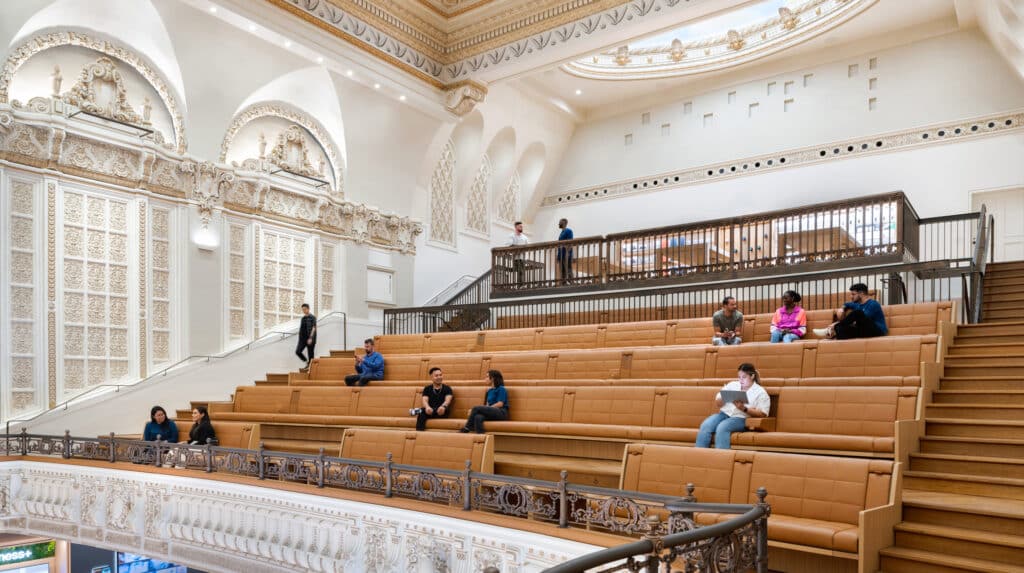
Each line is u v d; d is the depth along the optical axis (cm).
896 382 720
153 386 1213
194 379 1277
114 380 1195
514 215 2162
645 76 1883
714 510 434
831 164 1709
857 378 740
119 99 1216
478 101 1662
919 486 600
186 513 839
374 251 1689
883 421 664
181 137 1307
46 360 1098
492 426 884
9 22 1057
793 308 944
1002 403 689
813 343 826
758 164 1819
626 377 973
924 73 1603
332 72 1457
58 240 1127
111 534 900
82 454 969
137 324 1225
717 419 709
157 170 1262
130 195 1239
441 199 1897
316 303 1555
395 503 675
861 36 1667
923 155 1589
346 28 1423
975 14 1499
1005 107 1502
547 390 898
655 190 1989
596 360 1008
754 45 1766
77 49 1166
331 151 1587
